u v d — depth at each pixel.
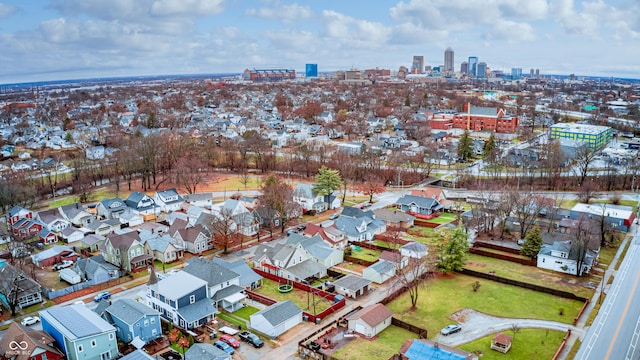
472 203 127.56
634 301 74.50
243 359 60.38
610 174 143.00
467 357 55.94
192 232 98.50
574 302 75.06
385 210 117.56
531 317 70.56
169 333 65.31
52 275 88.44
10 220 116.69
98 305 71.44
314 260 90.50
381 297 78.25
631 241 101.31
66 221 112.94
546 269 88.56
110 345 60.06
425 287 81.69
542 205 109.75
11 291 72.69
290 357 60.97
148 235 99.38
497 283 83.06
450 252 86.06
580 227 88.31
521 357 59.91
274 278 85.88
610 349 61.03
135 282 84.25
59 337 59.34
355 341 64.38
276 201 112.19
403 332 66.94
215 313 71.19
